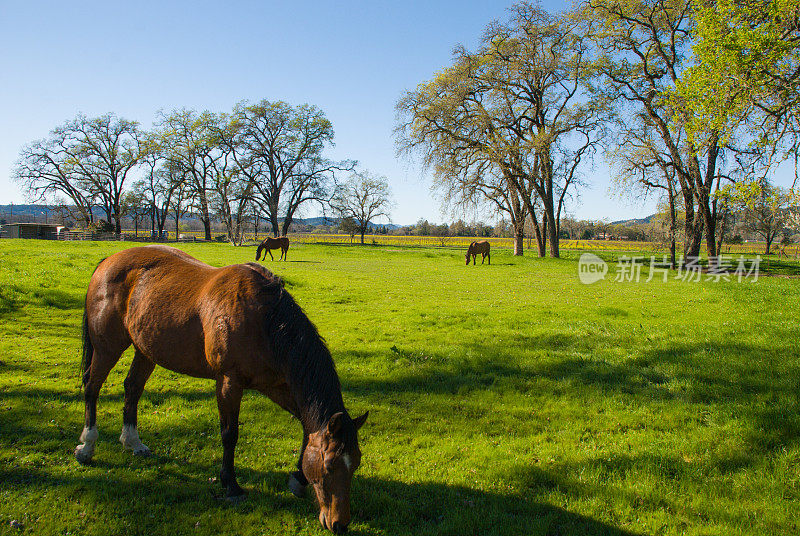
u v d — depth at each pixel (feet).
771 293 53.31
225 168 206.08
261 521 11.34
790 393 18.37
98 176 209.36
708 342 27.20
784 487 12.55
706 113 48.26
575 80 117.70
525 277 77.00
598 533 10.89
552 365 24.38
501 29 112.88
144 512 11.57
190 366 13.01
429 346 28.76
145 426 16.53
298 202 226.58
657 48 94.12
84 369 14.85
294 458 14.49
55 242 130.93
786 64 43.75
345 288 56.44
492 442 15.80
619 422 17.46
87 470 13.38
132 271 14.30
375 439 15.92
